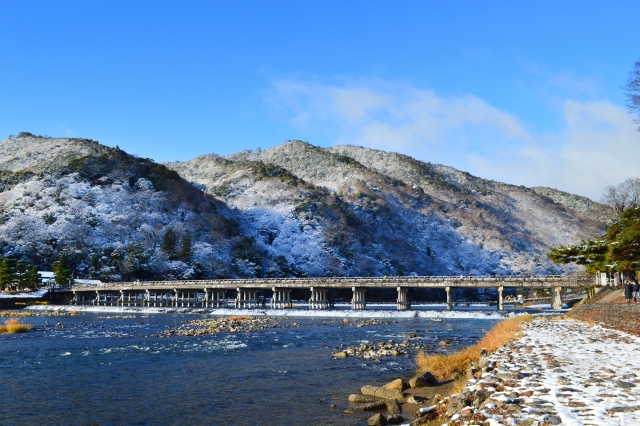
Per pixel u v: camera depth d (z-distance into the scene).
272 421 19.84
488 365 19.72
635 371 16.45
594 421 10.95
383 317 84.44
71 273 140.38
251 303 116.69
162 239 169.12
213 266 159.62
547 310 80.38
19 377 29.92
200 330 58.19
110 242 162.50
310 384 27.14
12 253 147.50
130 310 102.88
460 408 14.40
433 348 41.09
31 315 89.44
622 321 32.41
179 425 19.78
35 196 178.75
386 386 23.92
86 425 20.09
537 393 14.02
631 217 57.59
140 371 31.75
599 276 71.81
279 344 45.84
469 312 81.06
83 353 39.78
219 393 25.27
